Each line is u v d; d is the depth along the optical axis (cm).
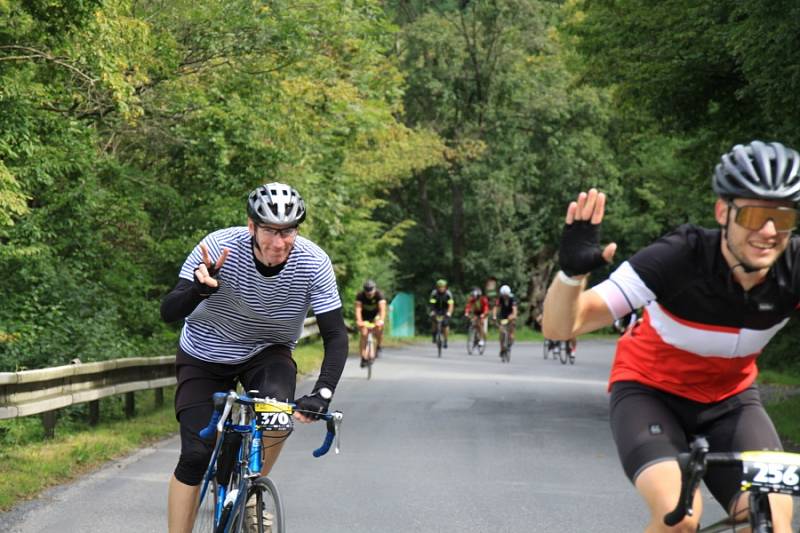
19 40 1586
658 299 483
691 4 1855
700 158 2333
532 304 6550
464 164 5838
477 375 2695
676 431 498
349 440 1410
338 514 923
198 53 2125
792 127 1568
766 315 483
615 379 527
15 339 1688
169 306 615
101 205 2136
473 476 1128
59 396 1289
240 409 625
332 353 646
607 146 6141
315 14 2180
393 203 6475
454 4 5788
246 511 586
